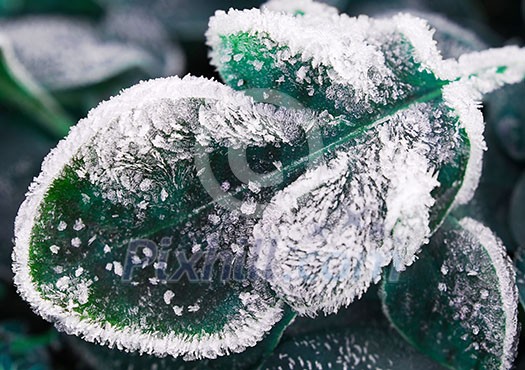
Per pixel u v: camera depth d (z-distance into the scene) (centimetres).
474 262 13
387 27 13
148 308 12
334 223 11
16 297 17
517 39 20
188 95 12
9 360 17
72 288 12
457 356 13
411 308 13
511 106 16
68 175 12
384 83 12
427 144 12
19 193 17
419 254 13
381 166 12
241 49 12
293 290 11
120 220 12
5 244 17
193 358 12
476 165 12
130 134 12
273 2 14
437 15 19
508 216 15
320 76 12
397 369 14
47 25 19
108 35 20
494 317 13
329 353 14
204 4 21
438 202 12
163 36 20
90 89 18
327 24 13
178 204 12
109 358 14
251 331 12
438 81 12
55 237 12
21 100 17
